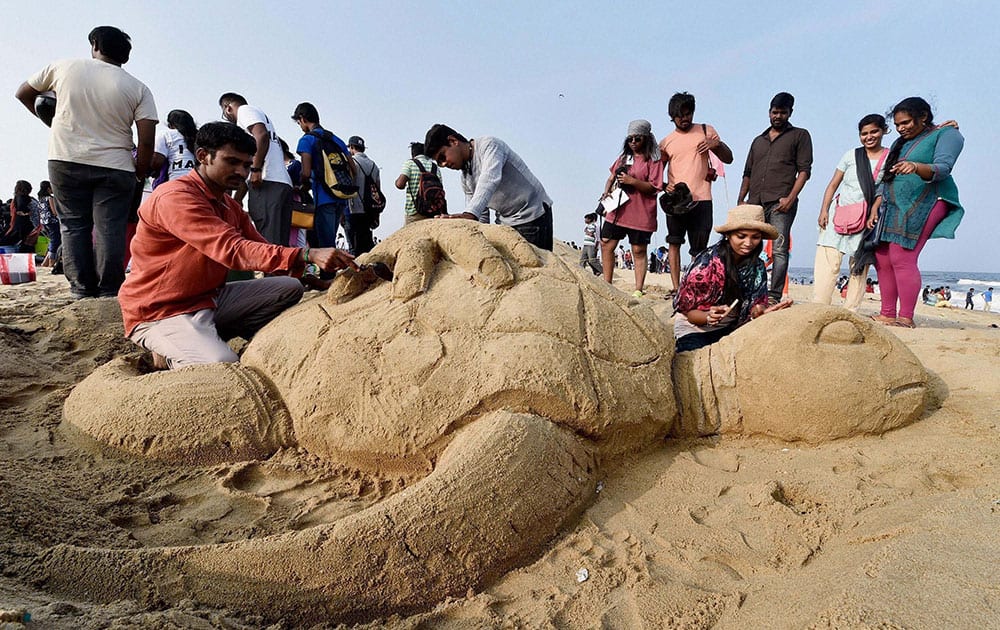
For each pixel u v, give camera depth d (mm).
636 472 2592
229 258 2961
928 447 2486
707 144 5898
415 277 2830
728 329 3602
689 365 2961
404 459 2510
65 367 3666
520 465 2141
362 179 7102
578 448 2418
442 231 3051
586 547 2094
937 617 1327
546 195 5160
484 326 2646
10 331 3883
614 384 2584
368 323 2758
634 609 1766
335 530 1890
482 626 1767
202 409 2686
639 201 6207
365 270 2992
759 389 2768
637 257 6715
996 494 1948
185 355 3104
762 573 1896
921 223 4695
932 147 4527
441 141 4508
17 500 2090
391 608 1846
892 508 2039
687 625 1681
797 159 5656
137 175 4730
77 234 4598
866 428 2678
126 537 2105
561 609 1799
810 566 1843
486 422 2363
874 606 1402
